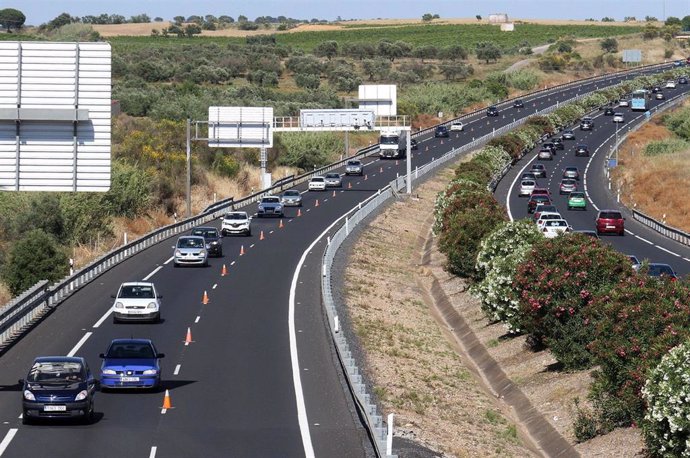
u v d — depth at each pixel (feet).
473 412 146.61
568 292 161.79
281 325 188.34
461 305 228.84
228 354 164.96
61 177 135.64
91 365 155.22
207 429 122.42
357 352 169.58
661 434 105.09
